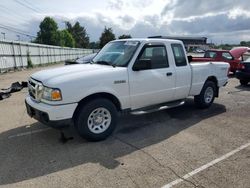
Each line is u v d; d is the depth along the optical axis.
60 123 4.29
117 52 5.47
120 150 4.38
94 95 4.68
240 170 3.69
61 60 41.00
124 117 6.35
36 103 4.55
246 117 6.40
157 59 5.57
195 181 3.39
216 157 4.11
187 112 6.84
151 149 4.43
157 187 3.26
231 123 5.91
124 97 4.98
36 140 4.82
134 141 4.79
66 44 77.50
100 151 4.34
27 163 3.90
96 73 4.61
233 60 15.31
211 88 7.18
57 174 3.57
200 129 5.48
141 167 3.77
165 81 5.65
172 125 5.75
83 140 4.80
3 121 6.04
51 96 4.24
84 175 3.54
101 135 4.74
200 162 3.94
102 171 3.65
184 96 6.34
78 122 4.51
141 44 5.24
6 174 3.57
